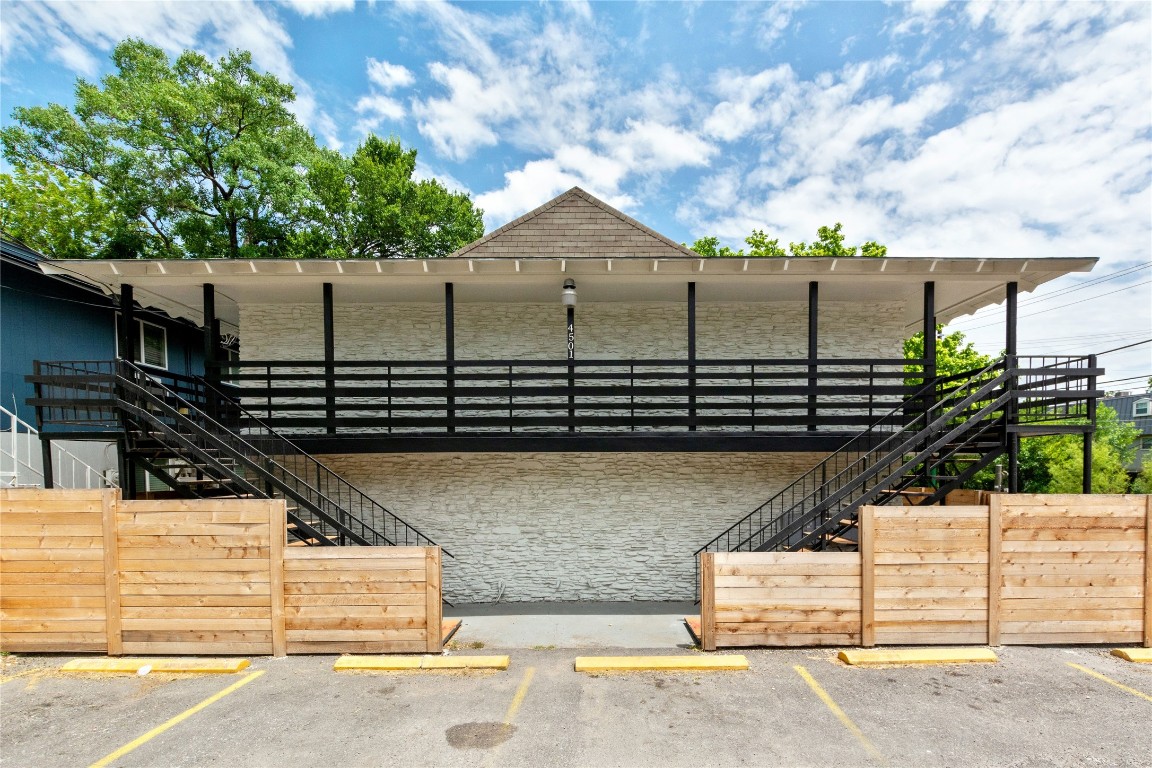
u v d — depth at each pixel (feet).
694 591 25.18
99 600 16.52
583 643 18.30
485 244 28.84
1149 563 16.94
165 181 56.85
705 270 22.06
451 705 13.41
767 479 25.63
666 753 11.23
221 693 14.07
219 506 16.51
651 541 25.35
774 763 10.85
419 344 27.43
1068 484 52.29
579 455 25.53
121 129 54.80
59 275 21.86
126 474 19.48
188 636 16.46
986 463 20.83
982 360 63.62
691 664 15.47
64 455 29.04
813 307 23.07
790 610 16.61
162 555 16.48
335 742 11.71
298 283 23.40
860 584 16.61
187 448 19.35
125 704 13.52
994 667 15.40
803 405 23.02
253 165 56.13
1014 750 11.31
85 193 55.42
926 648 16.48
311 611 16.48
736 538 25.29
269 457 21.12
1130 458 63.31
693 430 23.29
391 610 16.49
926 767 10.72
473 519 25.25
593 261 21.68
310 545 18.89
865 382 27.12
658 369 27.35
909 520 16.67
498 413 27.07
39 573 16.63
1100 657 16.06
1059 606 16.84
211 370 22.48
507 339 27.45
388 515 25.03
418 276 22.52
